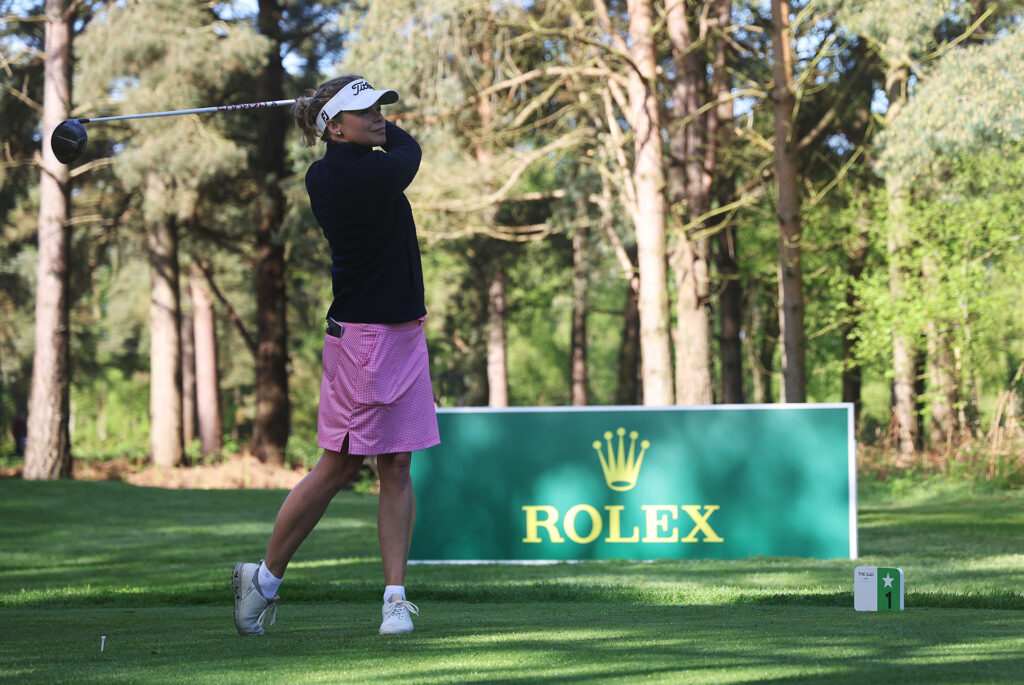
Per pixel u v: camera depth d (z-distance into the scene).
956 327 31.39
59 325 34.94
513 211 44.00
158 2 34.62
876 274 31.81
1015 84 21.19
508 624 5.29
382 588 9.47
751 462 13.45
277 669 3.71
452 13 27.20
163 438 45.53
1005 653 3.75
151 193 40.53
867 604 6.01
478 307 55.75
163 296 45.72
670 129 29.59
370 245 5.10
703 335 34.66
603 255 42.66
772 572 11.23
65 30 35.38
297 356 77.81
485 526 13.70
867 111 35.53
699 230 35.03
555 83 29.88
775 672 3.36
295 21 39.56
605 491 13.61
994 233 29.27
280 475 38.84
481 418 13.78
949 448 30.03
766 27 31.03
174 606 8.74
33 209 52.16
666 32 33.53
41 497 25.94
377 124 5.12
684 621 5.32
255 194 44.06
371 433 5.15
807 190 36.91
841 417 13.34
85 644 4.73
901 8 22.81
